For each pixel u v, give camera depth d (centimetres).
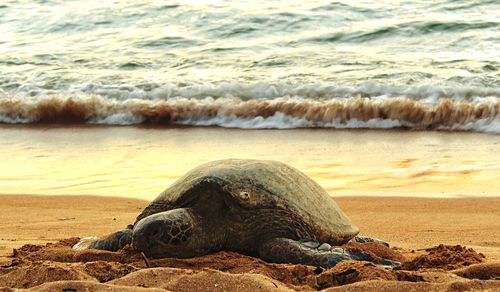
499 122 2261
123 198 1505
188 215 852
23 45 3378
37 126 2533
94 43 3353
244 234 877
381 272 756
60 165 1891
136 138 2262
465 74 2608
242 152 1991
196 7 3684
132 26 3544
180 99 2608
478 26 3189
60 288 697
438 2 3569
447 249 941
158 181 1669
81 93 2720
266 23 3406
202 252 866
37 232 1199
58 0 4000
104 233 1185
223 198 870
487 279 763
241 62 2947
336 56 2952
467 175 1667
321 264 823
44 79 2869
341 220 954
